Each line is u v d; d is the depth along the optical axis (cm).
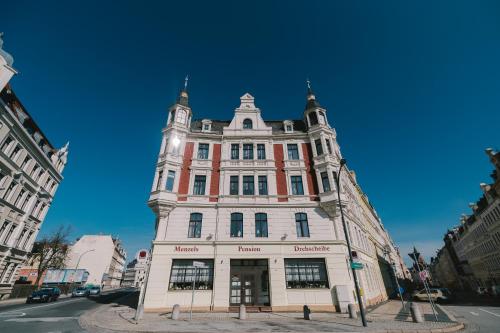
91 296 3716
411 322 1282
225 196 2206
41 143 3603
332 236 2050
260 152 2489
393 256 5984
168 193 2136
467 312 1741
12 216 3058
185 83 2803
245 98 2825
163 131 2481
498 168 3991
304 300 1836
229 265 1931
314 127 2503
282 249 1986
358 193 3669
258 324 1251
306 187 2273
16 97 2952
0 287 2917
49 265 4972
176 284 1873
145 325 1205
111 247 7950
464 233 6322
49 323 1230
